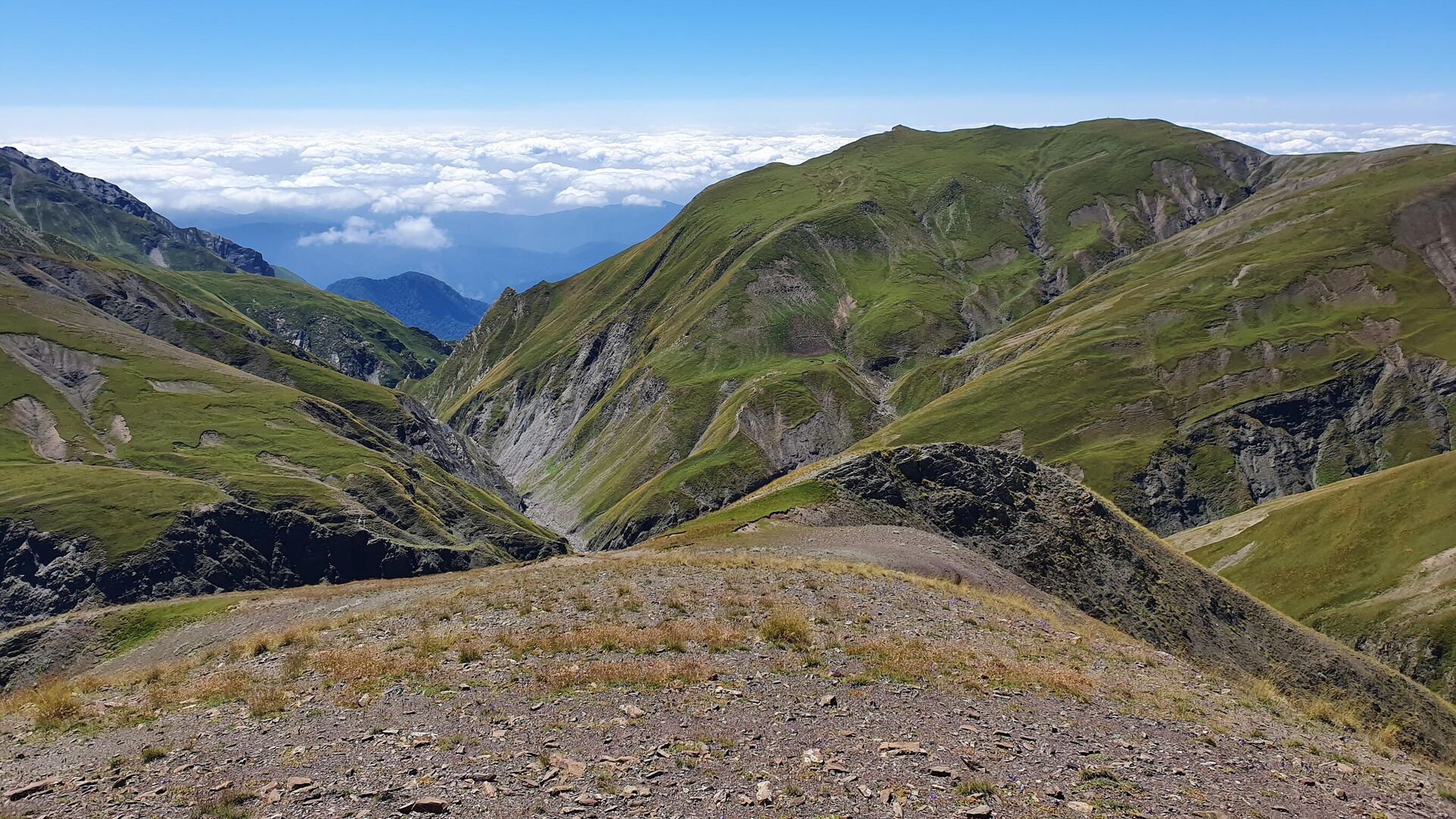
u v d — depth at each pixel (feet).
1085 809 49.03
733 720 60.23
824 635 84.28
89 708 73.41
